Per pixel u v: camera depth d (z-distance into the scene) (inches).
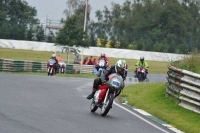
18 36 7239.2
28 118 1139.3
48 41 7475.4
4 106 1305.4
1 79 2197.3
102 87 1315.2
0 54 5684.1
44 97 1611.7
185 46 6939.0
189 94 1483.8
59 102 1515.7
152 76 4653.1
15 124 1038.4
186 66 1806.1
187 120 1347.2
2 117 1114.7
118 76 1304.1
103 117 1288.1
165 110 1494.8
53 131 999.6
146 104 1578.5
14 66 3511.3
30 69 3818.9
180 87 1561.3
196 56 1899.6
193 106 1446.9
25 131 968.3
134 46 7253.9
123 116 1349.7
